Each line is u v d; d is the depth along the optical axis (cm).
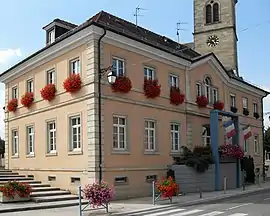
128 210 1606
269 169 4600
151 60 2364
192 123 2662
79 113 2067
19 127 2644
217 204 1773
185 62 2633
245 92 3591
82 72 2075
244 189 2553
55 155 2228
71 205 1778
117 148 2078
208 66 2914
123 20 2758
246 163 3169
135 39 2205
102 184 1595
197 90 2781
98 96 1995
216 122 2616
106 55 2070
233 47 4003
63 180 2142
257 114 3803
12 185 1809
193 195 2191
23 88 2619
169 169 2344
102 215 1489
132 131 2175
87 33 2019
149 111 2309
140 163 2198
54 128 2284
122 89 2103
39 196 1928
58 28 2481
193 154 2489
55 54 2273
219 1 4075
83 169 2006
